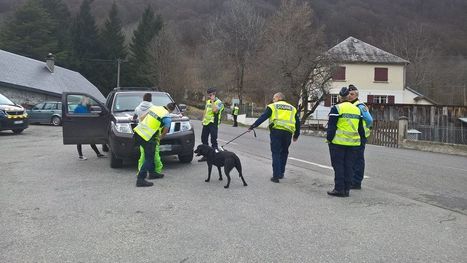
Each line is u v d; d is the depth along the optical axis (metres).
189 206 6.34
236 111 33.75
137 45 70.56
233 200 6.76
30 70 35.53
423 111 28.14
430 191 8.09
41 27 60.44
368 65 47.44
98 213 5.94
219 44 66.19
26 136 17.91
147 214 5.91
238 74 62.59
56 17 70.62
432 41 71.69
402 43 72.19
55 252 4.49
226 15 68.00
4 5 72.12
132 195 7.01
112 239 4.89
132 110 10.60
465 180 9.52
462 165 12.85
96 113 10.38
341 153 7.20
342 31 69.88
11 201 6.58
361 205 6.65
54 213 5.93
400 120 20.39
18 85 31.34
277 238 4.98
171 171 9.35
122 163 9.71
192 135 9.85
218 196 7.02
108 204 6.42
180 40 80.38
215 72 69.19
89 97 10.50
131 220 5.62
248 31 62.56
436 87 70.38
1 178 8.41
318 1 71.62
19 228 5.26
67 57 61.50
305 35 35.19
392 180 9.27
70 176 8.68
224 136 20.86
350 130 7.13
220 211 6.09
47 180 8.24
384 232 5.30
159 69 65.81
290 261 4.30
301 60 33.28
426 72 70.56
